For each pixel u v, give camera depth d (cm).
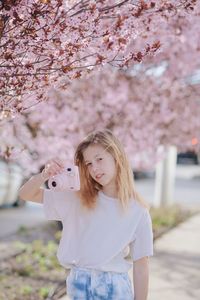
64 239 302
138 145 848
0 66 306
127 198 300
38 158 837
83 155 307
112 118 823
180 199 1884
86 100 794
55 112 754
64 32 299
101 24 312
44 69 308
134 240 300
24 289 616
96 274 293
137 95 838
